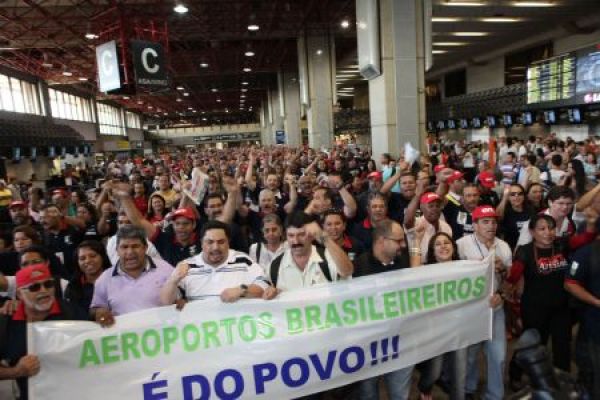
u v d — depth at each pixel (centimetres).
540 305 339
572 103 1747
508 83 2645
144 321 264
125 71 1338
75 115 3569
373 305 295
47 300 254
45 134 2492
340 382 288
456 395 327
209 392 268
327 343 285
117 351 258
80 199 752
